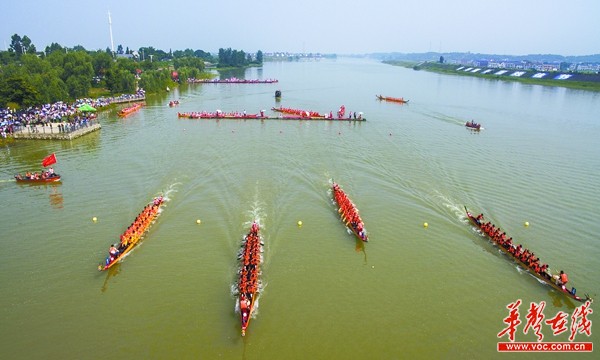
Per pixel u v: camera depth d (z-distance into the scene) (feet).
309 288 120.06
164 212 162.71
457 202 175.42
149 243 141.18
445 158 237.04
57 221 155.84
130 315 108.78
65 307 111.45
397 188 189.88
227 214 161.38
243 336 101.91
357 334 103.65
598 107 451.53
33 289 118.32
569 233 151.33
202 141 269.85
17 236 145.28
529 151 255.09
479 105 461.78
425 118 372.79
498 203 174.81
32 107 335.67
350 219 152.25
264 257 133.90
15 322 106.11
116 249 129.59
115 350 98.02
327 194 181.78
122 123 330.13
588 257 137.18
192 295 116.16
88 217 158.92
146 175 201.26
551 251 140.26
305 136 289.94
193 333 103.04
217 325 105.60
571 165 226.58
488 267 131.95
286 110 390.63
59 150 245.24
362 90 620.49
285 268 128.88
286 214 162.50
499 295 119.34
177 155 234.58
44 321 106.63
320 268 129.39
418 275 127.13
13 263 129.80
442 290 120.78
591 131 319.47
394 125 336.70
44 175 192.44
